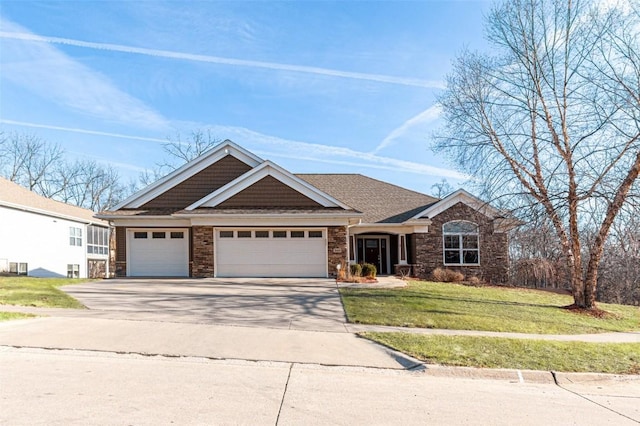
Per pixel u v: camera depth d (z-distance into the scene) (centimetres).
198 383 582
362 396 563
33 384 552
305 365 703
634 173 1357
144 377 598
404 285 1722
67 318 968
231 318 1036
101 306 1134
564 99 1507
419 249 2225
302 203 1933
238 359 716
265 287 1570
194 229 1866
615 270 2553
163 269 1964
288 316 1081
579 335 1077
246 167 2081
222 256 1873
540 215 1475
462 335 934
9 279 1584
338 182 2700
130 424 435
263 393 554
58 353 709
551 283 2500
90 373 608
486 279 2222
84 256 2916
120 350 736
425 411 518
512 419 505
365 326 1001
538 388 659
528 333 1037
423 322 1064
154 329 891
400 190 2623
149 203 2034
